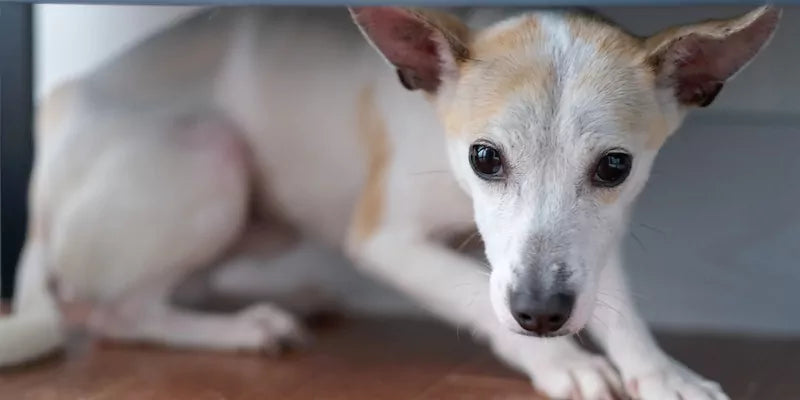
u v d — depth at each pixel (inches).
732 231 40.4
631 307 35.1
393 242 37.5
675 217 40.6
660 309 41.2
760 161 39.9
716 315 40.9
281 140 39.5
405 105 37.2
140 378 37.1
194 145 38.9
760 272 40.4
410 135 37.1
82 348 39.4
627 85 33.5
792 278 40.3
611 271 35.0
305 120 39.1
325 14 39.1
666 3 31.4
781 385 36.4
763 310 40.6
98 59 43.5
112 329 39.6
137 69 40.3
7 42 41.4
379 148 38.0
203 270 41.0
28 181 41.8
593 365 35.0
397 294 43.3
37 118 41.3
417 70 35.2
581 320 32.4
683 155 40.3
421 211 37.3
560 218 32.7
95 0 34.1
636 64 33.7
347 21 38.9
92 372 37.6
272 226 41.7
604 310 34.9
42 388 36.4
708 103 34.6
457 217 37.3
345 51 38.7
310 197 40.1
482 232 34.0
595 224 33.1
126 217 38.6
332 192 39.8
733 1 31.3
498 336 36.2
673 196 40.5
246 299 43.0
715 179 40.3
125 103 39.6
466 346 39.8
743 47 33.4
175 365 38.1
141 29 43.1
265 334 39.0
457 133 34.5
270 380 37.1
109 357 38.7
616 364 34.9
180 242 38.9
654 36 34.2
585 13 35.4
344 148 39.0
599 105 33.1
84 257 38.8
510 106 33.3
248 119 39.6
